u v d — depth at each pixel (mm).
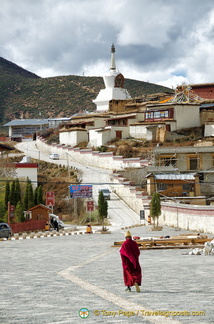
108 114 132875
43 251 36000
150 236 49562
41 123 190375
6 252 35812
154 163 91938
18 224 60750
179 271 22266
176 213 62906
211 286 17344
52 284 18672
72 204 86188
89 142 119438
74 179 97312
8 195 72312
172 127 108000
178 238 40875
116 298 15164
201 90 132375
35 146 142875
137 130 111812
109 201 85625
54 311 13422
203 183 79750
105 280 19562
